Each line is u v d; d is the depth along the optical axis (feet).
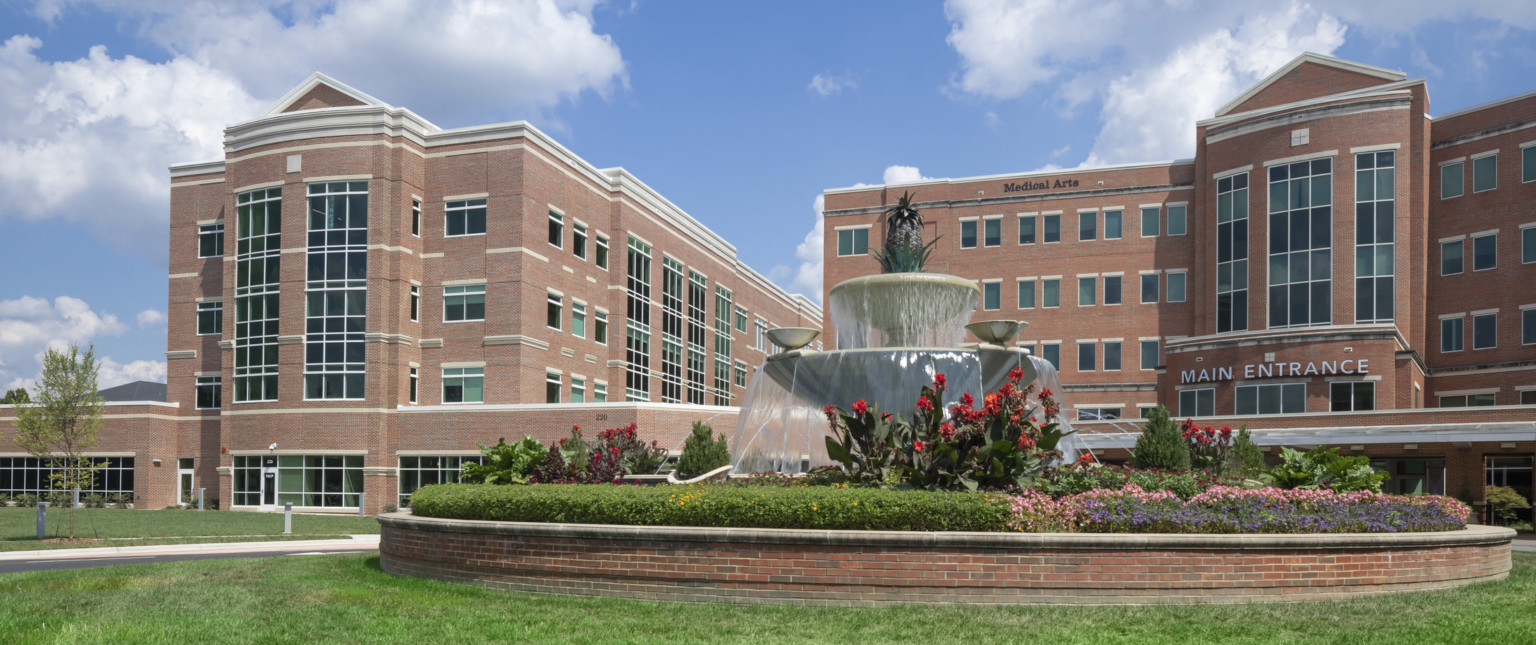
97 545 79.46
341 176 145.38
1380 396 129.08
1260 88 166.20
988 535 37.91
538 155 153.28
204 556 75.10
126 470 156.76
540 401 151.84
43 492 157.99
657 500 42.27
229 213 152.15
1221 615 35.78
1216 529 40.83
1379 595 40.68
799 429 61.72
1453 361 148.77
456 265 150.61
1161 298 172.14
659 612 37.17
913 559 38.17
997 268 182.39
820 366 60.44
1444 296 150.61
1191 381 142.92
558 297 158.61
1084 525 40.14
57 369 106.01
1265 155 157.07
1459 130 151.64
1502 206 146.30
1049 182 181.27
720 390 228.84
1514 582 46.06
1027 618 35.09
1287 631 33.32
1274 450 115.14
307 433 144.05
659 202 195.62
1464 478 108.78
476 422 140.46
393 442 143.23
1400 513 45.14
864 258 190.90
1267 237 155.53
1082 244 178.09
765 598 38.99
